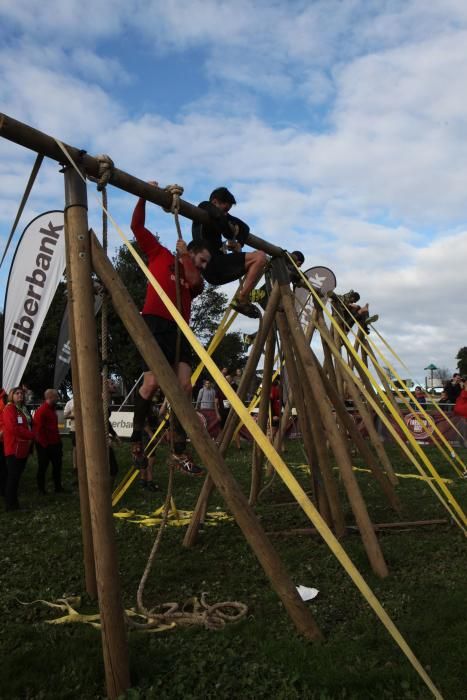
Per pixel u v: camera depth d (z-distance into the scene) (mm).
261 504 7488
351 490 4871
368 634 3375
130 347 33969
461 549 5172
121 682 2873
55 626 3670
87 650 3314
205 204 4852
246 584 4477
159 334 4543
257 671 3002
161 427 7246
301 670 2994
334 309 9109
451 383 16703
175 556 5234
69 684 2990
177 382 3369
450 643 3238
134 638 3459
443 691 2779
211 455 3342
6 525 6789
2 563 5055
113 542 3039
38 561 5113
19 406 8180
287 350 6285
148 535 6012
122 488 7359
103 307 3969
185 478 10211
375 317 10164
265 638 3432
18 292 10078
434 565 4758
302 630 3402
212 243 4992
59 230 10156
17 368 9945
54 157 3521
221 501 7910
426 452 12859
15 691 2914
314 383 5387
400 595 4062
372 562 4656
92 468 3100
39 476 9336
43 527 6461
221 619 3723
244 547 5422
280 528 6133
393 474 8656
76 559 5152
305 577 4523
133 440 4926
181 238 4328
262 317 6098
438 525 6082
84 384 3215
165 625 3691
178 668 3047
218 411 14961
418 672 2781
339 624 3625
